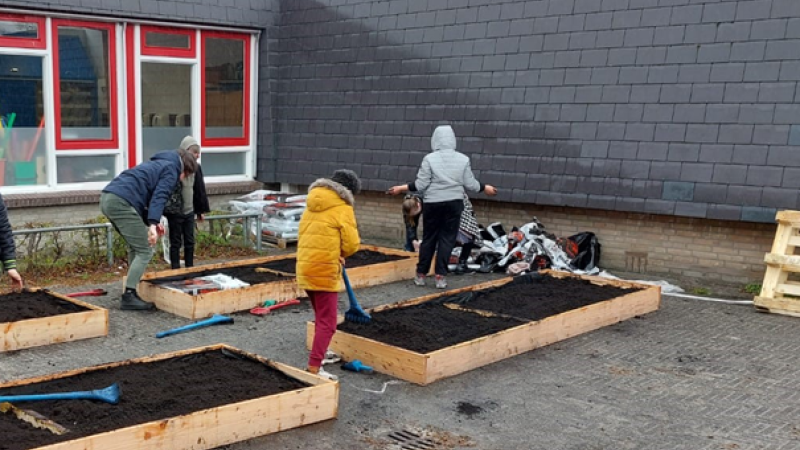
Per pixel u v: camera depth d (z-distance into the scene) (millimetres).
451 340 6500
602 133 9953
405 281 9570
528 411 5477
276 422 4969
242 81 13125
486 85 11016
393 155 11859
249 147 13328
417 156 11594
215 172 12969
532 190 10469
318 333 5797
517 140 10664
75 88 11133
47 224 10047
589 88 10133
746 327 7730
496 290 8383
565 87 10320
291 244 11891
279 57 13344
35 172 10938
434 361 5965
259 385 5270
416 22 11836
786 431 5195
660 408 5574
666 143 9469
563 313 7180
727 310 8406
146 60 11789
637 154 9656
